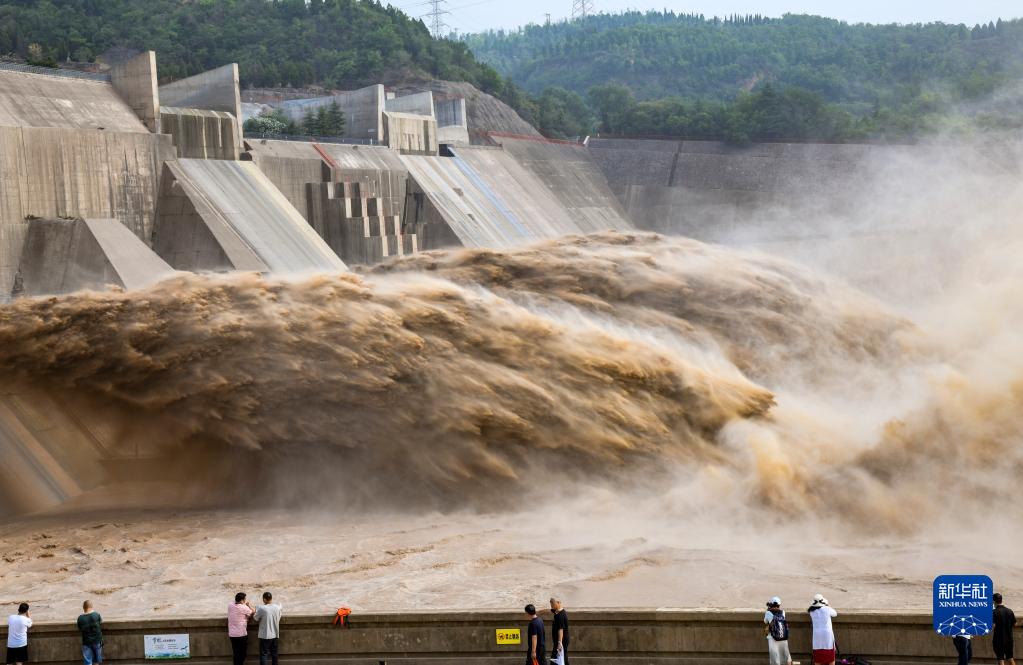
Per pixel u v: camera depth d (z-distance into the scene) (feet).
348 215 321.11
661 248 144.25
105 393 123.65
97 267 213.25
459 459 121.29
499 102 591.78
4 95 237.25
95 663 73.05
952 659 69.21
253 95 591.37
